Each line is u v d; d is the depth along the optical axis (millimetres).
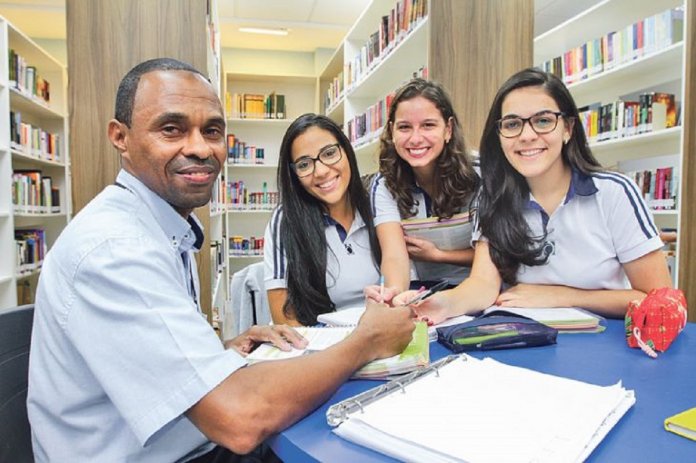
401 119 1651
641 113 2732
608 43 2885
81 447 761
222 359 664
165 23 2152
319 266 1648
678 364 835
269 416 623
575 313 1138
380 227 1722
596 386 692
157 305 668
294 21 4902
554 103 1258
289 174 1682
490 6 2414
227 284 4898
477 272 1437
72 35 2100
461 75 2393
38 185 4070
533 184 1370
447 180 1706
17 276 3553
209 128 867
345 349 746
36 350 784
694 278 2369
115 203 812
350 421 599
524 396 657
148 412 636
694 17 2297
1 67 3215
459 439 535
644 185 2842
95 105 2115
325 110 5375
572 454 503
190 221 974
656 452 529
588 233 1312
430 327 1065
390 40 2965
